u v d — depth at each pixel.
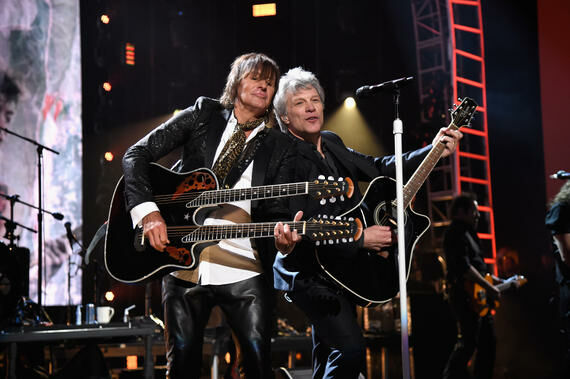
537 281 17.42
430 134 18.86
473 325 11.10
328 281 5.70
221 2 19.38
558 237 7.52
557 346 16.64
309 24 19.42
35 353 10.02
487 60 18.39
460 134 5.95
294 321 12.37
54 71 16.55
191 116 5.62
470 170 18.30
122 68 17.67
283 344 10.67
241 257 5.39
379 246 5.52
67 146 16.50
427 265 15.20
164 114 18.64
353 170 6.12
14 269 7.80
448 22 18.11
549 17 16.83
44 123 16.27
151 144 5.48
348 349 5.53
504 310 17.44
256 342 5.21
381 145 19.52
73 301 15.77
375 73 19.62
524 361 16.92
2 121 15.74
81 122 16.78
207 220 5.41
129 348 10.23
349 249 5.48
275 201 5.49
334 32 19.47
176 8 18.98
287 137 5.81
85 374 7.87
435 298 12.71
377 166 6.39
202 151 5.57
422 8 18.73
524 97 17.92
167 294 5.40
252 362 5.21
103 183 16.89
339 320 5.59
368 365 12.00
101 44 17.36
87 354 8.02
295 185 5.28
